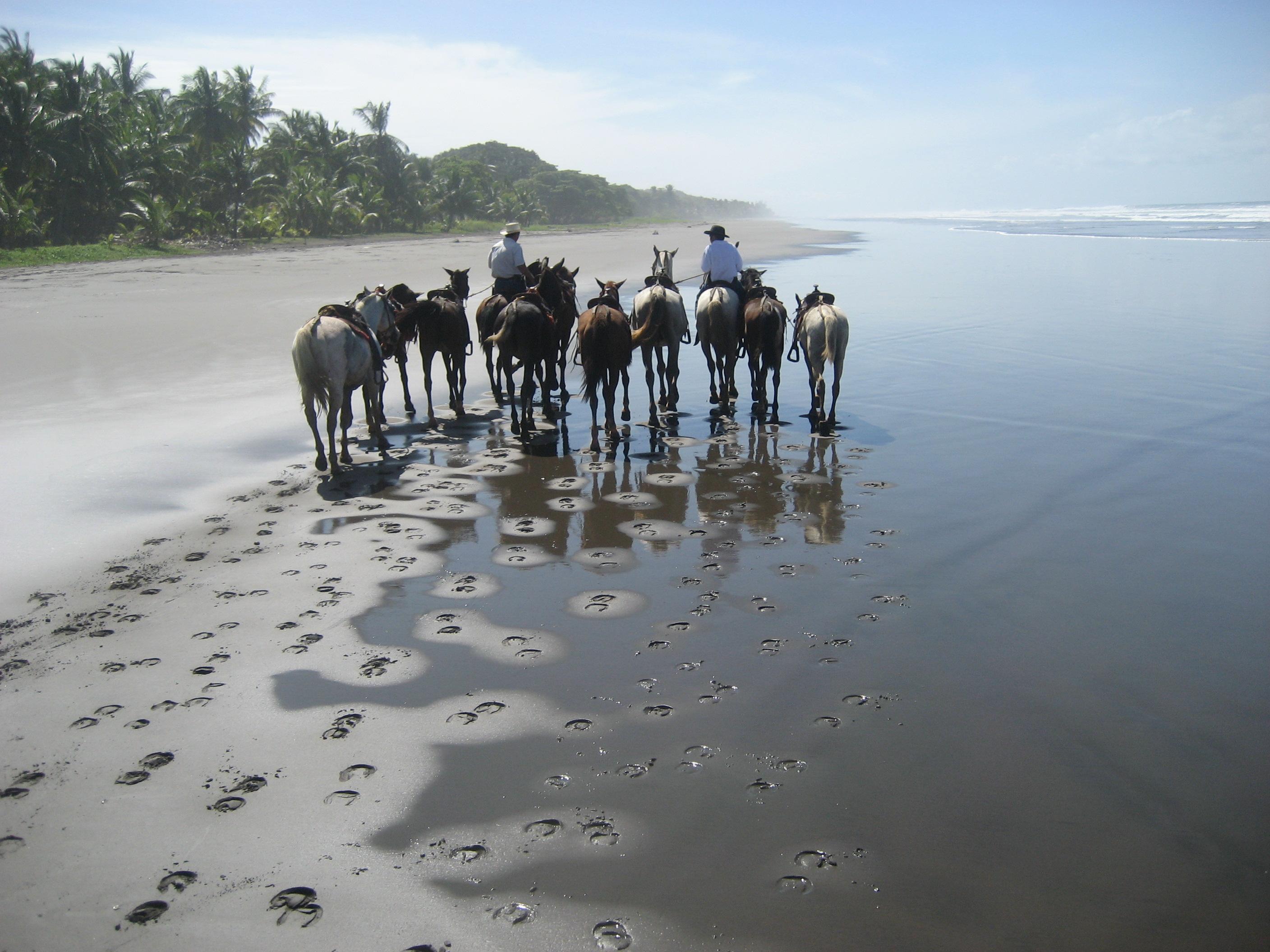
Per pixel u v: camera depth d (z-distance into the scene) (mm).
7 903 3307
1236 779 4004
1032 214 169625
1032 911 3244
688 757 4219
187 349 14984
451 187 81312
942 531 7141
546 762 4191
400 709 4656
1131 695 4711
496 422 11312
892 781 4016
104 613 5762
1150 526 7180
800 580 6234
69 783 4027
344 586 6195
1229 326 17062
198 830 3719
